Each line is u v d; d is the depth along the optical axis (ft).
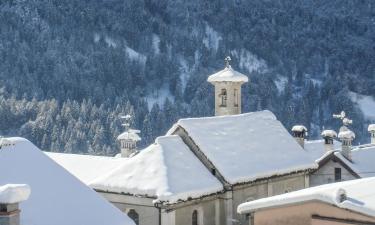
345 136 222.07
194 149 172.45
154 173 159.84
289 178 190.19
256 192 176.45
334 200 99.60
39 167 114.11
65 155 202.39
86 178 185.16
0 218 86.38
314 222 102.17
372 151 233.96
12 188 86.69
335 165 221.05
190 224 160.15
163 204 152.25
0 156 112.78
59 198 108.58
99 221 108.47
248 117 200.95
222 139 180.45
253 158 181.57
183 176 161.38
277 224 106.63
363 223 97.40
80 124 648.79
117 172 164.35
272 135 200.13
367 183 111.96
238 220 168.25
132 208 158.40
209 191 162.20
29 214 101.14
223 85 231.50
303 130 237.25
